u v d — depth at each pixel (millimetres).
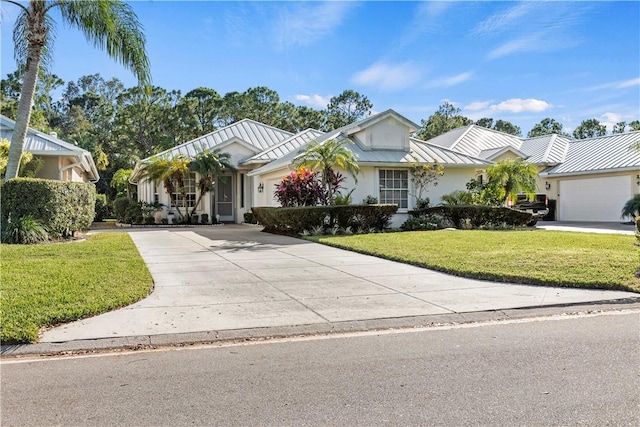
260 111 46562
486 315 5867
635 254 9547
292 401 3398
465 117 48750
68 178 21656
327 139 18891
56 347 4578
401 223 18359
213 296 6695
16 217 12508
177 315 5680
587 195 24141
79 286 6781
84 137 43250
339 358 4348
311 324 5371
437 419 3102
